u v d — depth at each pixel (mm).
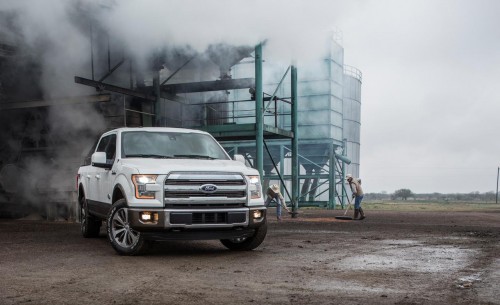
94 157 8477
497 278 5902
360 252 8398
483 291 5129
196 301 4676
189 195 7422
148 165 7609
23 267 6586
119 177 7938
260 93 18484
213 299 4754
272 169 37469
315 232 12688
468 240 10703
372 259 7500
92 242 9625
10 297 4840
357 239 10797
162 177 7375
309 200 37562
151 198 7340
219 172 7629
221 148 9148
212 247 8945
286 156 37188
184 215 7328
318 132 35969
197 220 7430
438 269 6574
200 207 7461
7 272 6211
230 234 7711
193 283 5512
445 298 4801
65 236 10883
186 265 6773
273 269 6473
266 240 10391
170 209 7309
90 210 10000
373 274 6137
